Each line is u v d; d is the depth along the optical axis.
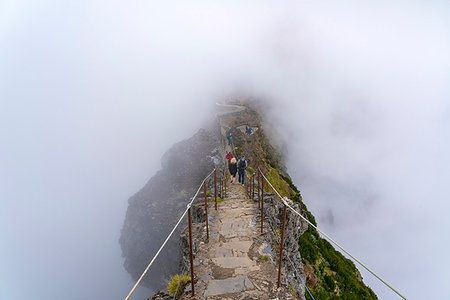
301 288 9.95
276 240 10.05
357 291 20.47
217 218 11.19
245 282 6.88
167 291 7.05
